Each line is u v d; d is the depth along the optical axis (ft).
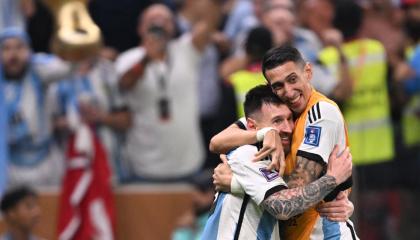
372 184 64.34
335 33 62.69
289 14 66.23
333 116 36.40
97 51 64.13
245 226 36.73
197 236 60.39
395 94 65.77
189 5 71.10
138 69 65.51
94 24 65.31
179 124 65.98
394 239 64.80
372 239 64.03
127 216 65.00
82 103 64.18
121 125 65.41
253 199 36.24
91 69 64.75
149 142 66.13
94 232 63.77
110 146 65.10
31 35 69.72
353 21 63.57
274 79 36.37
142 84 65.67
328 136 36.29
